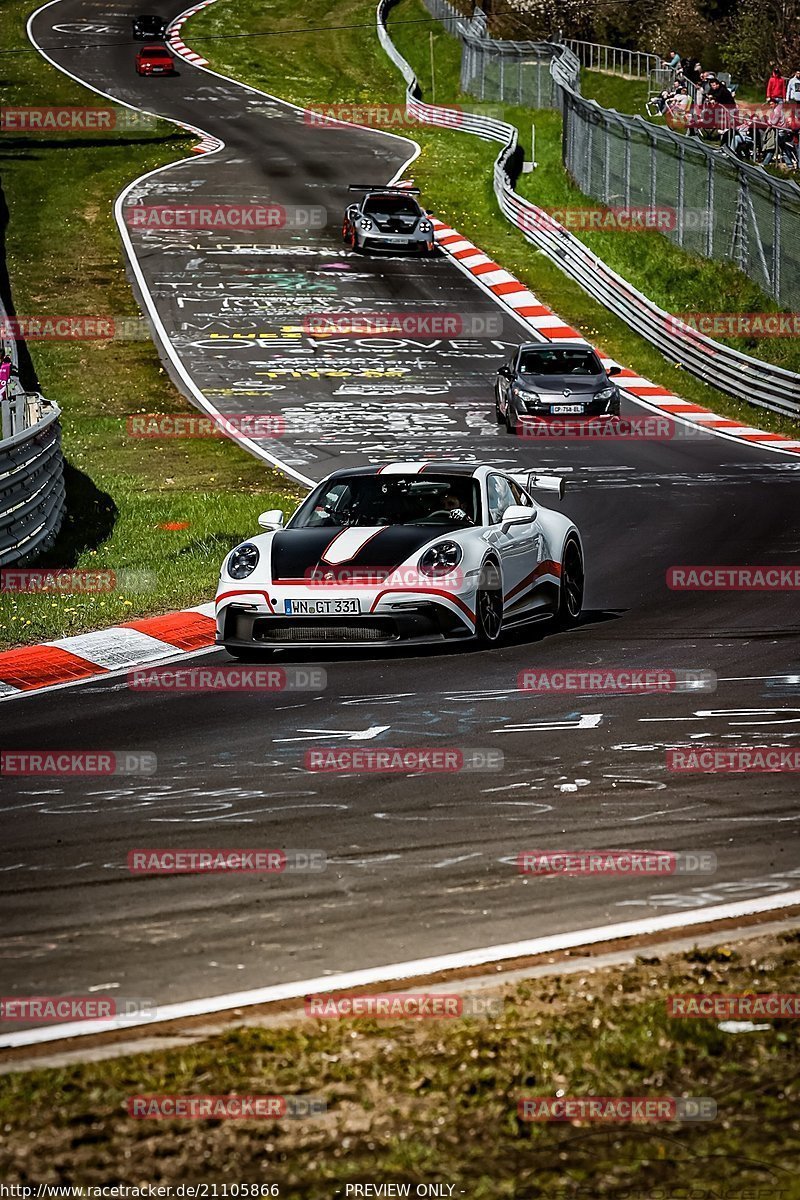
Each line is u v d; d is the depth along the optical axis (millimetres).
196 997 18562
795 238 122812
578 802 27562
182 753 32250
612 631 46031
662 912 21391
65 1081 15758
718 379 114312
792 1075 15344
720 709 35031
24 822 27328
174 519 67625
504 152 180250
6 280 142250
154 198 174750
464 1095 15148
